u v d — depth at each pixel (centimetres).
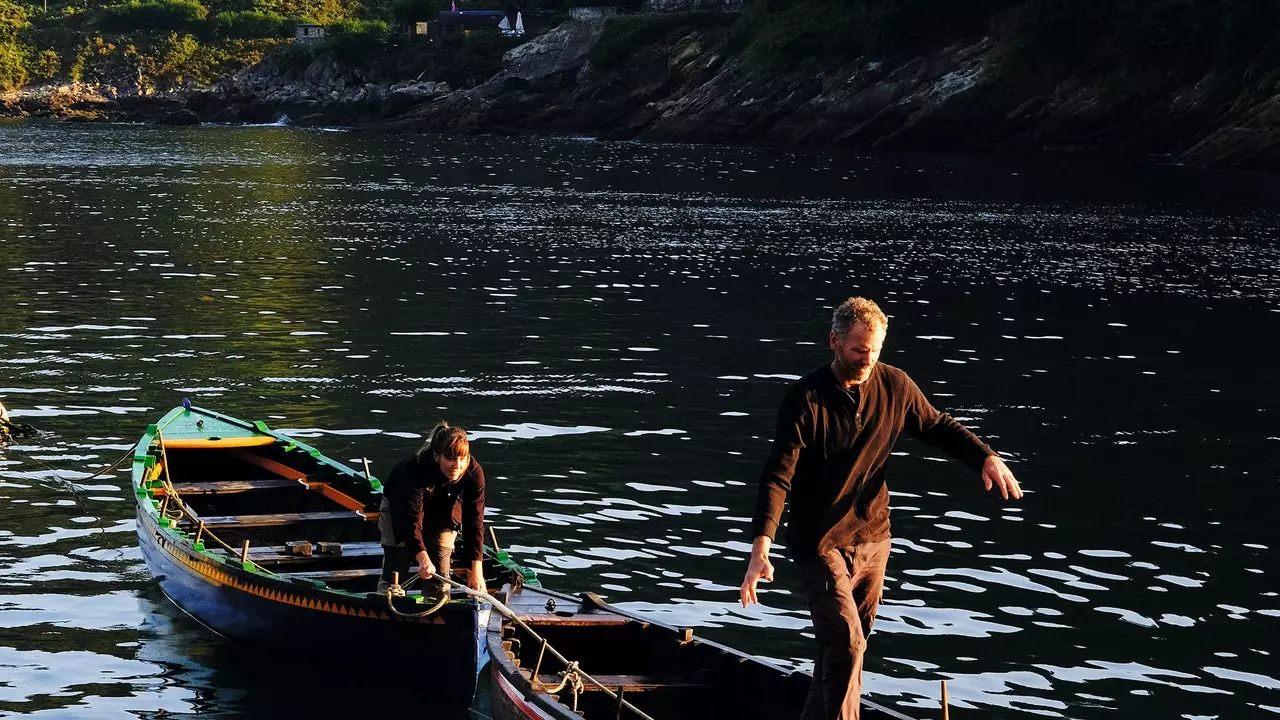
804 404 741
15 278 3175
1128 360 2497
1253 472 1745
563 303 2970
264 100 14988
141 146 10019
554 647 989
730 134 10644
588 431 1862
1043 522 1514
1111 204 5784
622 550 1385
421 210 5181
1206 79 8794
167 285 3119
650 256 3847
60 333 2492
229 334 2520
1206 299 3272
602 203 5569
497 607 950
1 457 1675
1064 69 9338
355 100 14175
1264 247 4369
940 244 4309
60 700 1006
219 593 1139
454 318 2750
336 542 1251
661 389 2142
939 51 10069
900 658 1127
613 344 2508
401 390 2088
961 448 764
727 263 3738
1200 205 5784
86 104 16288
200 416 1550
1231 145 8088
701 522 1488
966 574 1338
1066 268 3794
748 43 11400
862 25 10469
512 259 3722
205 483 1376
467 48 13850
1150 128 9062
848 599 749
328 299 2959
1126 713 1033
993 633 1188
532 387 2128
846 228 4734
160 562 1249
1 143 10262
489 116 12294
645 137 11150
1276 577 1355
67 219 4612
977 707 1036
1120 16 9288
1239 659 1145
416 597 988
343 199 5650
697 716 923
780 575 1336
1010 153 9350
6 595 1222
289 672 1070
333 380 2148
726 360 2391
